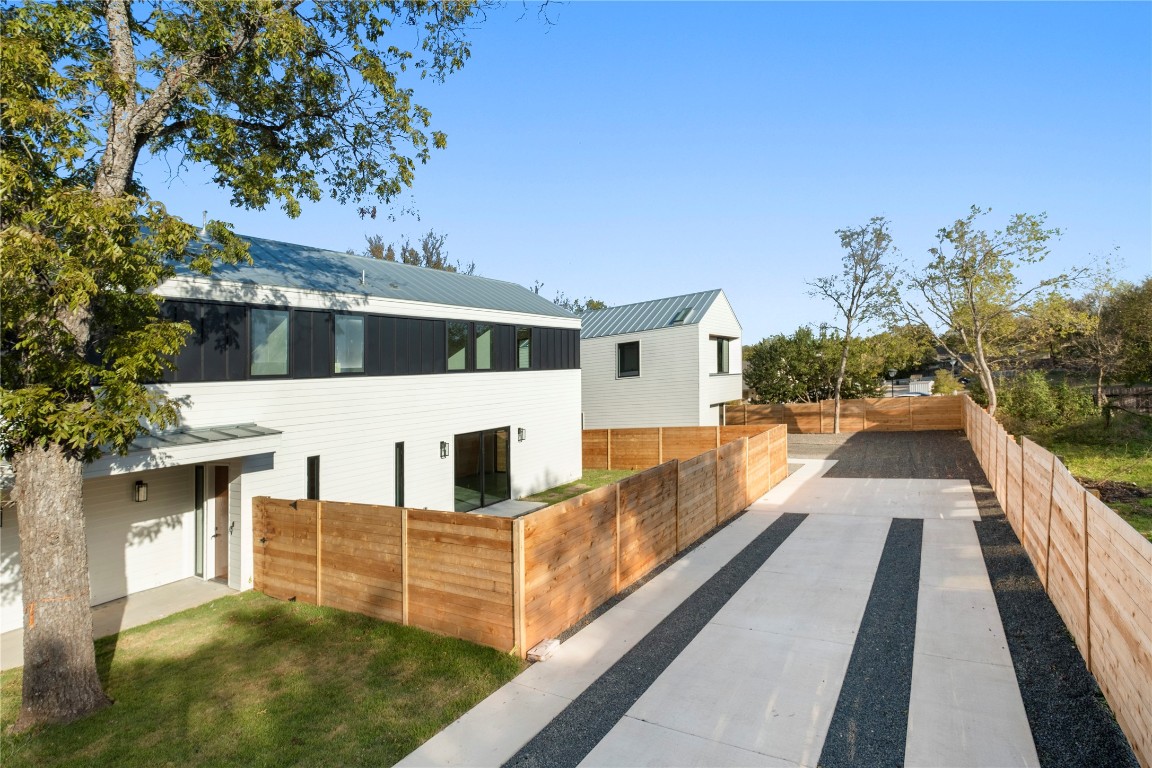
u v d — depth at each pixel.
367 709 6.12
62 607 6.23
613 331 26.47
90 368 5.98
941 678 6.21
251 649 7.80
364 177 10.20
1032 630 7.12
